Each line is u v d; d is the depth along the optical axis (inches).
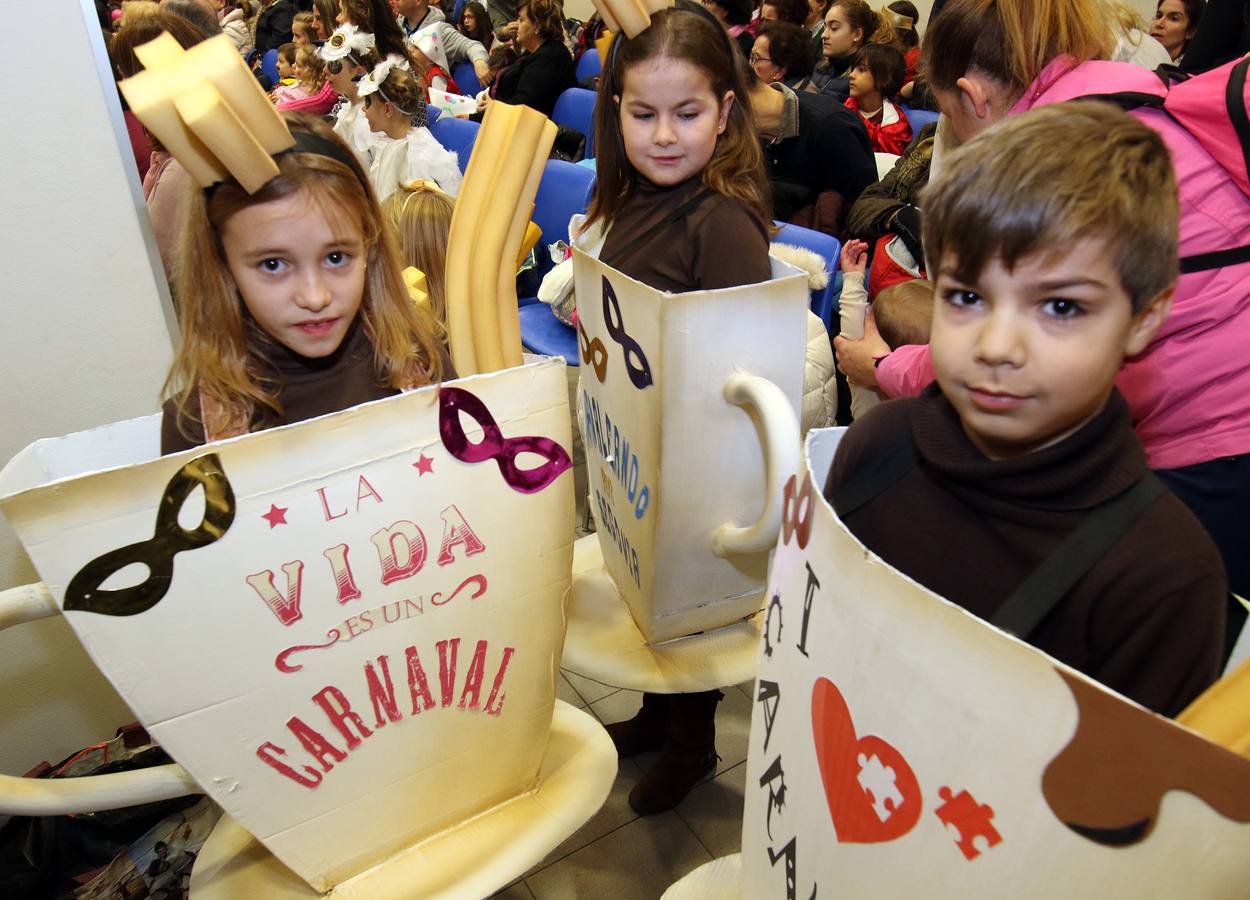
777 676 24.4
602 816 57.0
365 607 28.2
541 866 53.8
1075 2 39.3
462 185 33.6
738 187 45.1
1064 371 20.8
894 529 26.2
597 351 42.1
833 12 130.7
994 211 20.4
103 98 43.2
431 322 40.3
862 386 57.7
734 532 39.4
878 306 59.7
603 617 47.8
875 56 118.1
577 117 140.7
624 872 53.5
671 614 44.3
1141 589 21.1
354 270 31.9
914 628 18.3
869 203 86.0
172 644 25.7
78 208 44.3
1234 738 16.9
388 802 32.1
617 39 46.1
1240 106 34.7
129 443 33.6
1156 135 21.7
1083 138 20.7
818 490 21.6
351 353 35.3
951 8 42.2
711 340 36.1
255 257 29.8
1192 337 38.0
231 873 34.0
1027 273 20.5
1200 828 15.1
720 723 63.9
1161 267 20.7
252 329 33.6
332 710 29.1
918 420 25.7
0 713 50.7
